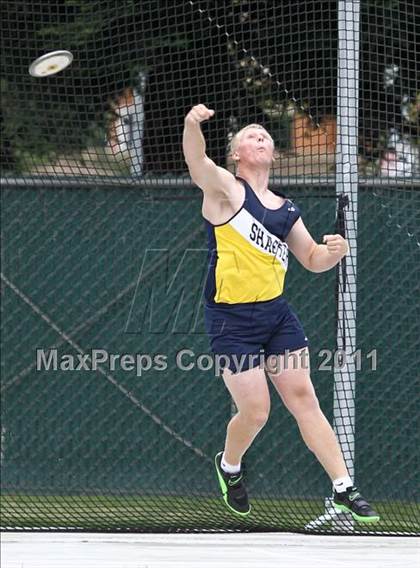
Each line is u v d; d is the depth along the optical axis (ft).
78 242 116.67
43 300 117.39
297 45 111.75
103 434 116.26
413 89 113.91
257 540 91.71
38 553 85.76
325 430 68.85
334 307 108.58
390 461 106.63
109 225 115.96
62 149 125.08
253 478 111.96
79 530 94.58
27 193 117.50
